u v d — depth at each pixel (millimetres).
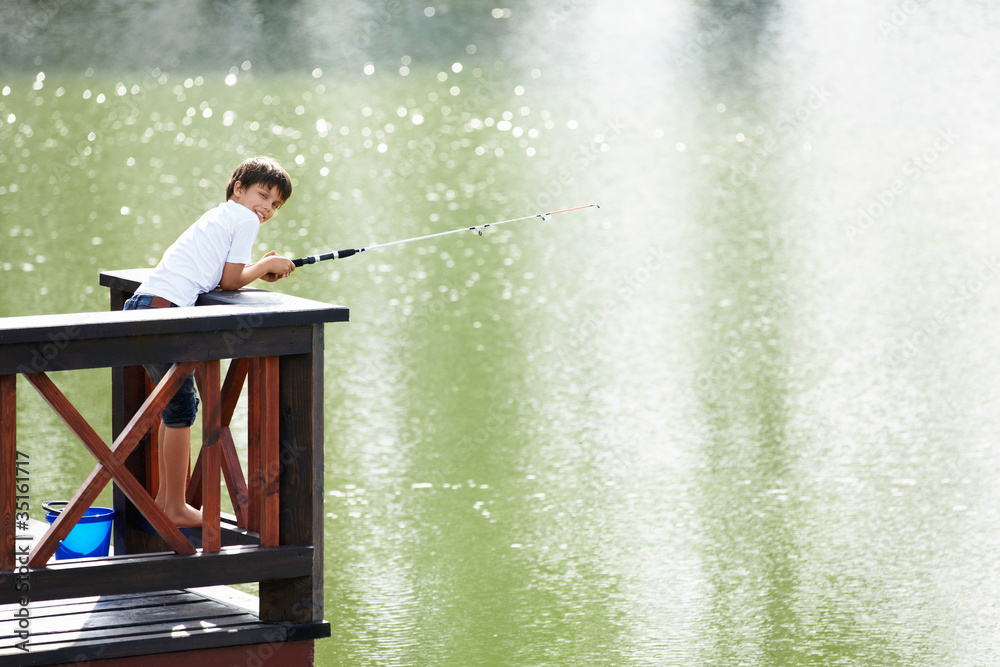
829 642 17016
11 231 40844
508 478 22922
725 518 21281
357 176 50375
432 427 25297
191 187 48000
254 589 18859
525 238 40531
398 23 96625
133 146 56156
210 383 11867
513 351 29891
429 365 28906
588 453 24078
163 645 12078
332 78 75750
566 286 35219
